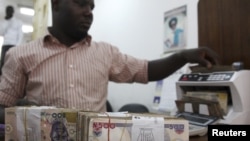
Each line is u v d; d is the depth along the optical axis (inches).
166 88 75.7
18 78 43.5
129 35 102.6
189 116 43.7
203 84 44.4
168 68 46.5
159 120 20.5
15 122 25.0
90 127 18.8
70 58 44.2
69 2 41.9
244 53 45.4
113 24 112.9
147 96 90.0
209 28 52.3
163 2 86.1
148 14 92.8
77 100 42.2
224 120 40.0
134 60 49.4
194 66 48.9
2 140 31.1
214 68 44.6
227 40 48.5
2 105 42.4
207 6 53.0
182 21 77.8
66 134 22.4
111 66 48.3
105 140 18.9
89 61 45.2
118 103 107.1
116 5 111.5
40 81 42.2
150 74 47.9
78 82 43.2
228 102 43.4
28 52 43.8
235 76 40.8
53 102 41.9
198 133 35.7
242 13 45.9
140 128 19.8
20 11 181.0
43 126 22.8
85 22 42.9
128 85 101.3
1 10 158.1
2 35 148.7
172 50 81.1
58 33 44.8
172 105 70.1
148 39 92.4
